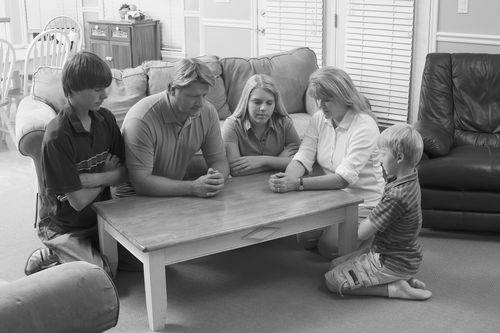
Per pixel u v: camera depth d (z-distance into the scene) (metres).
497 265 3.18
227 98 4.27
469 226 3.46
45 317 1.70
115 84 3.91
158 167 3.05
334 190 3.04
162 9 6.98
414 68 4.82
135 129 2.91
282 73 4.38
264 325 2.64
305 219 2.82
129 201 2.91
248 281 3.02
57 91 3.62
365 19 4.95
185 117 2.98
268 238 2.73
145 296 2.86
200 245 2.58
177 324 2.65
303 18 5.36
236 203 2.87
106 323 1.82
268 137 3.35
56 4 7.67
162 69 3.98
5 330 1.63
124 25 6.73
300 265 3.17
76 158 2.80
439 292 2.90
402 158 2.70
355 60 5.08
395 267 2.78
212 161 3.17
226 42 6.04
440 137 3.54
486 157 3.42
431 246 3.40
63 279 1.77
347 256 2.95
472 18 4.48
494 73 4.02
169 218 2.71
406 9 4.71
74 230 3.00
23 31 7.50
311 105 4.37
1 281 2.15
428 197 3.46
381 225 2.73
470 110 4.05
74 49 5.89
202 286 2.97
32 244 3.45
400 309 2.75
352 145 3.05
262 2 5.65
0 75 5.27
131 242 2.53
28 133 3.13
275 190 3.00
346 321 2.66
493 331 2.59
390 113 4.98
